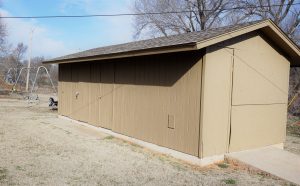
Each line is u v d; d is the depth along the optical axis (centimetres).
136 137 895
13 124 1171
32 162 682
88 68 1157
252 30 752
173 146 771
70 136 982
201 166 704
